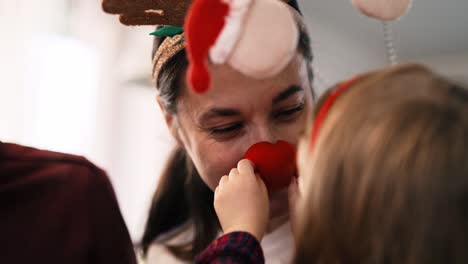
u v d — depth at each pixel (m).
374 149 0.47
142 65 1.77
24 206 0.62
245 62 0.51
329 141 0.51
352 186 0.48
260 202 0.64
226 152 0.74
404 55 2.03
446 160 0.45
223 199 0.65
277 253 0.82
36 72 1.60
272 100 0.70
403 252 0.45
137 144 1.84
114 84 1.78
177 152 1.05
